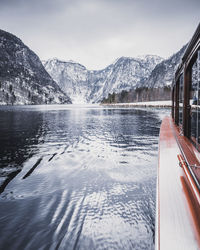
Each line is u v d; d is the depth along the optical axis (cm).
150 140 1050
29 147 904
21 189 453
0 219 333
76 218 336
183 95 482
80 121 2272
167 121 1040
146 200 396
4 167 611
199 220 169
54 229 307
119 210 361
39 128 1628
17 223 322
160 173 280
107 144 964
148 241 281
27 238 286
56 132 1402
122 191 439
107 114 3650
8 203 388
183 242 143
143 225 317
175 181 251
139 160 673
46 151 826
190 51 391
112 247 271
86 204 383
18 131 1450
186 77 467
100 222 325
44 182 493
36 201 395
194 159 327
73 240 283
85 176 535
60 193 432
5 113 4025
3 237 289
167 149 415
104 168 598
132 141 1031
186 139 479
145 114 3488
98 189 452
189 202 198
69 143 1002
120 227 312
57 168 604
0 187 464
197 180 234
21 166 622
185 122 496
